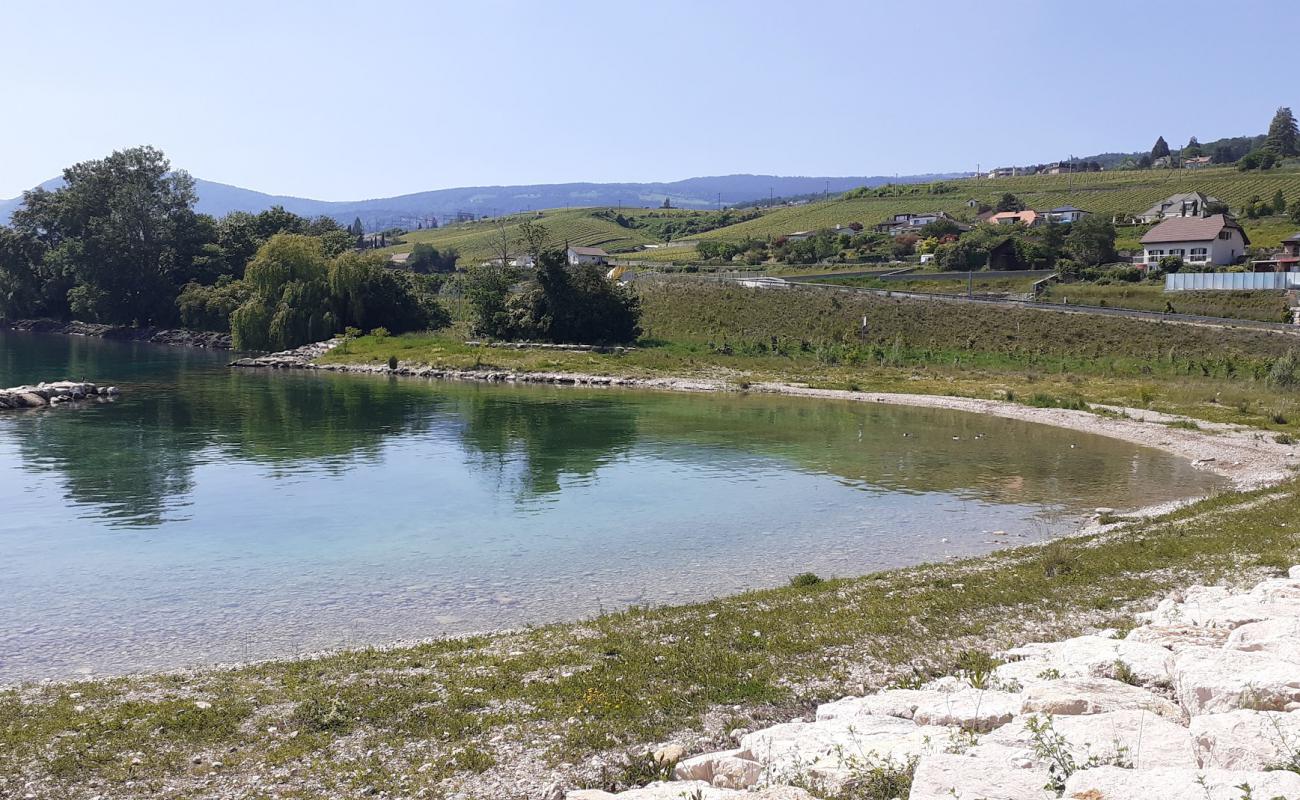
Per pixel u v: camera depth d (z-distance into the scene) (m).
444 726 13.43
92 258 121.75
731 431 49.16
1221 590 17.77
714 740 12.84
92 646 18.38
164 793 11.53
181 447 43.53
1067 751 9.27
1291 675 10.32
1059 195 197.88
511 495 33.62
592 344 90.62
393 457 41.34
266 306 99.88
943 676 14.91
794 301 97.25
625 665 15.86
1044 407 57.22
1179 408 55.12
